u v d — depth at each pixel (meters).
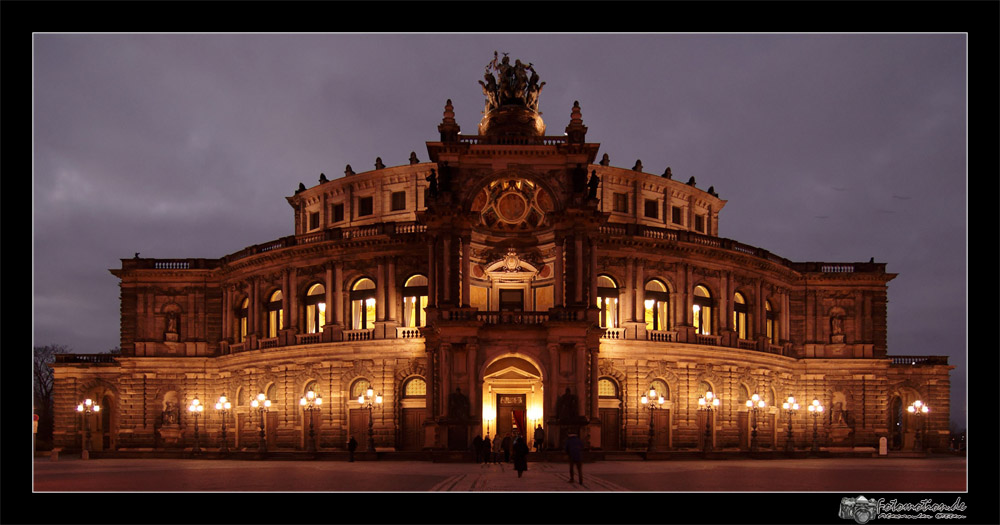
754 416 81.38
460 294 73.81
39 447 98.50
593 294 73.94
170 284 95.50
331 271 84.88
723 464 65.06
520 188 81.44
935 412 96.38
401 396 80.94
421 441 79.81
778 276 93.44
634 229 83.44
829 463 69.00
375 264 83.62
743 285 90.25
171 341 94.44
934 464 68.25
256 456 77.69
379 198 91.38
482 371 72.19
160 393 93.75
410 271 82.69
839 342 95.31
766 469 57.44
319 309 87.00
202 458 82.12
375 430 80.44
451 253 73.69
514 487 40.47
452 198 74.00
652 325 84.56
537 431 69.12
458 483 43.34
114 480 47.44
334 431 82.06
